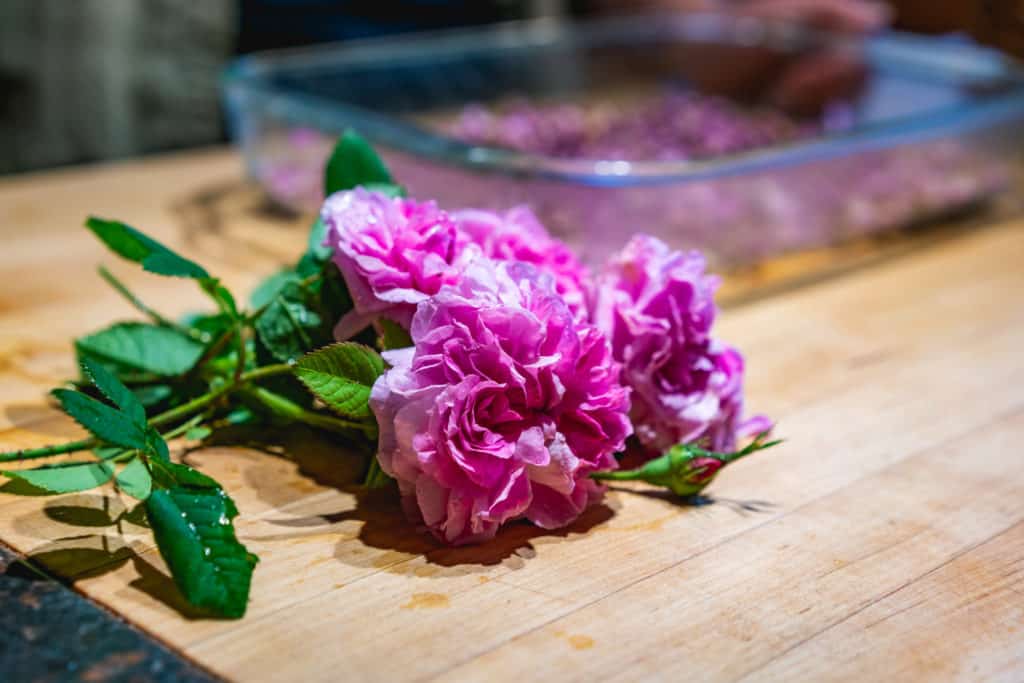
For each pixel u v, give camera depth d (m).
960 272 0.74
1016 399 0.58
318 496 0.48
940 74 0.90
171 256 0.48
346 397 0.45
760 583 0.44
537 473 0.44
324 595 0.42
